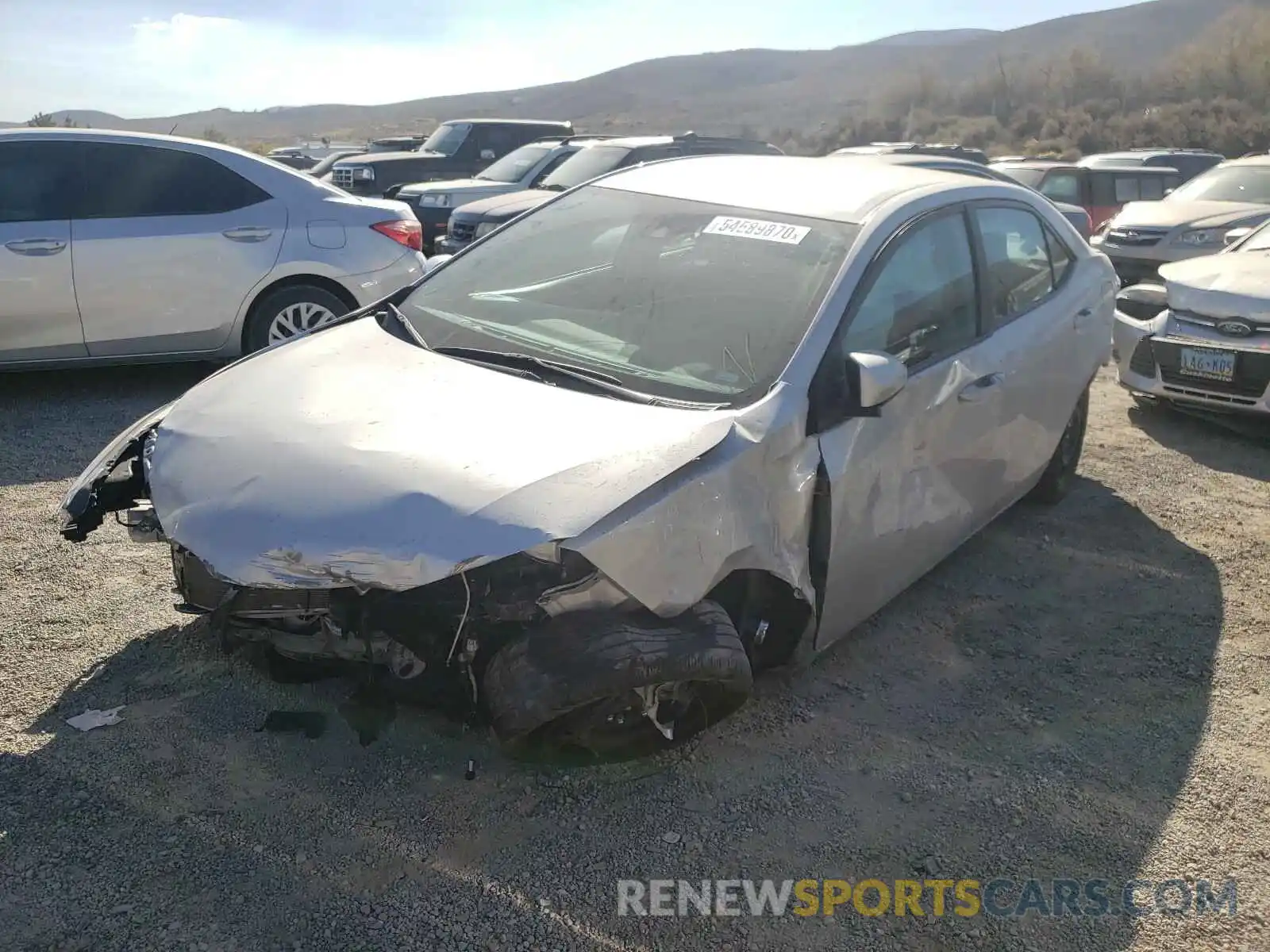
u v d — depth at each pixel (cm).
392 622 285
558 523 261
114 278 652
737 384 328
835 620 355
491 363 349
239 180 692
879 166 467
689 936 259
